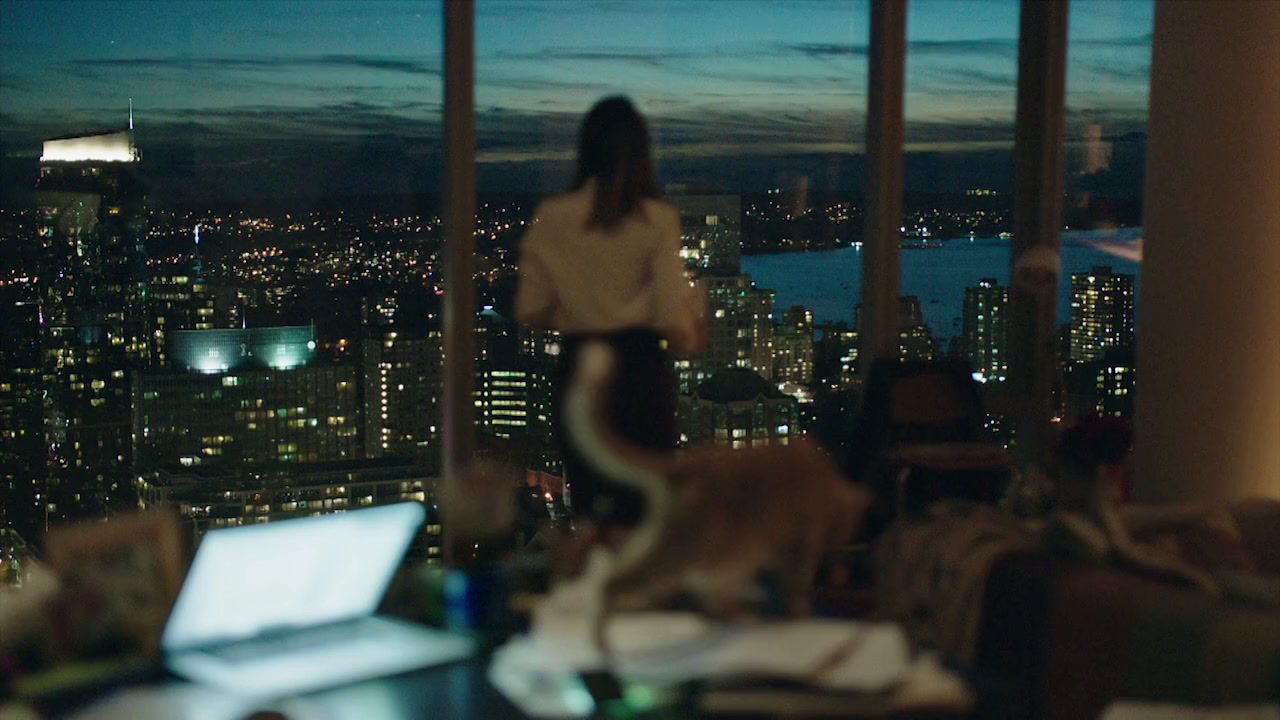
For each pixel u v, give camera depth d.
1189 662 2.24
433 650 1.84
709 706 1.54
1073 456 3.24
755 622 1.57
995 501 4.65
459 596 2.01
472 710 1.63
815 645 1.58
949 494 4.57
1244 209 4.41
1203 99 4.45
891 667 1.58
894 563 3.00
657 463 1.53
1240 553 3.08
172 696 1.64
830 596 3.17
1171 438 4.59
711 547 1.52
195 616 1.82
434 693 1.70
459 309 4.57
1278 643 2.20
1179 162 4.53
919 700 1.57
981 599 2.70
